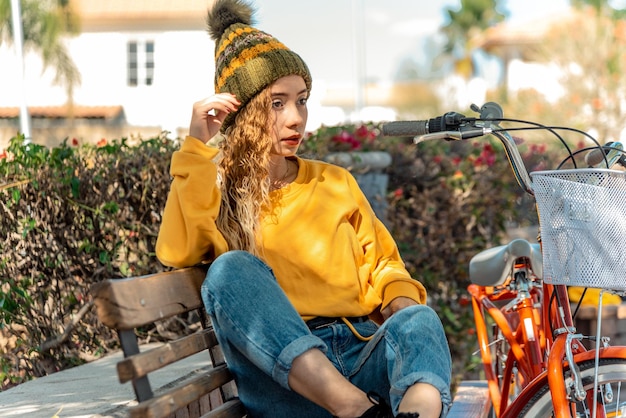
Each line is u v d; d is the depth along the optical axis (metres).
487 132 2.58
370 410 2.13
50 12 23.09
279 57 2.62
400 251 6.32
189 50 27.33
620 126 19.61
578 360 2.54
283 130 2.65
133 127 27.09
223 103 2.55
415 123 2.62
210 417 2.29
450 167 6.50
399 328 2.31
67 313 4.59
